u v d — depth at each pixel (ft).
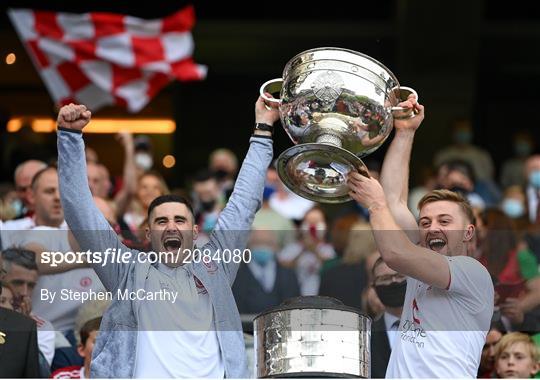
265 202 59.67
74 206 38.11
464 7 85.25
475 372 38.50
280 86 40.65
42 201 47.34
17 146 73.10
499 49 89.66
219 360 38.22
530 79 89.66
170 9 91.30
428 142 84.64
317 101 37.91
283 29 90.17
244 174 39.93
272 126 40.55
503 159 89.56
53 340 40.45
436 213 39.63
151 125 88.79
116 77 64.59
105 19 64.44
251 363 40.57
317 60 38.27
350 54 38.27
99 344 38.14
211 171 66.80
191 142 89.35
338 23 89.76
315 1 90.22
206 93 90.02
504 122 89.76
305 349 36.94
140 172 64.28
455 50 85.51
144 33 64.80
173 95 89.40
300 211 62.23
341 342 37.04
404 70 85.87
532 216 63.98
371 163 66.13
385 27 88.84
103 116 86.58
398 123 41.11
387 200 40.68
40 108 88.84
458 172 63.52
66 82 64.44
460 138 76.74
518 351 41.93
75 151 38.01
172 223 39.14
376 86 38.11
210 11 90.63
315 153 37.35
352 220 53.72
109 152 85.87
